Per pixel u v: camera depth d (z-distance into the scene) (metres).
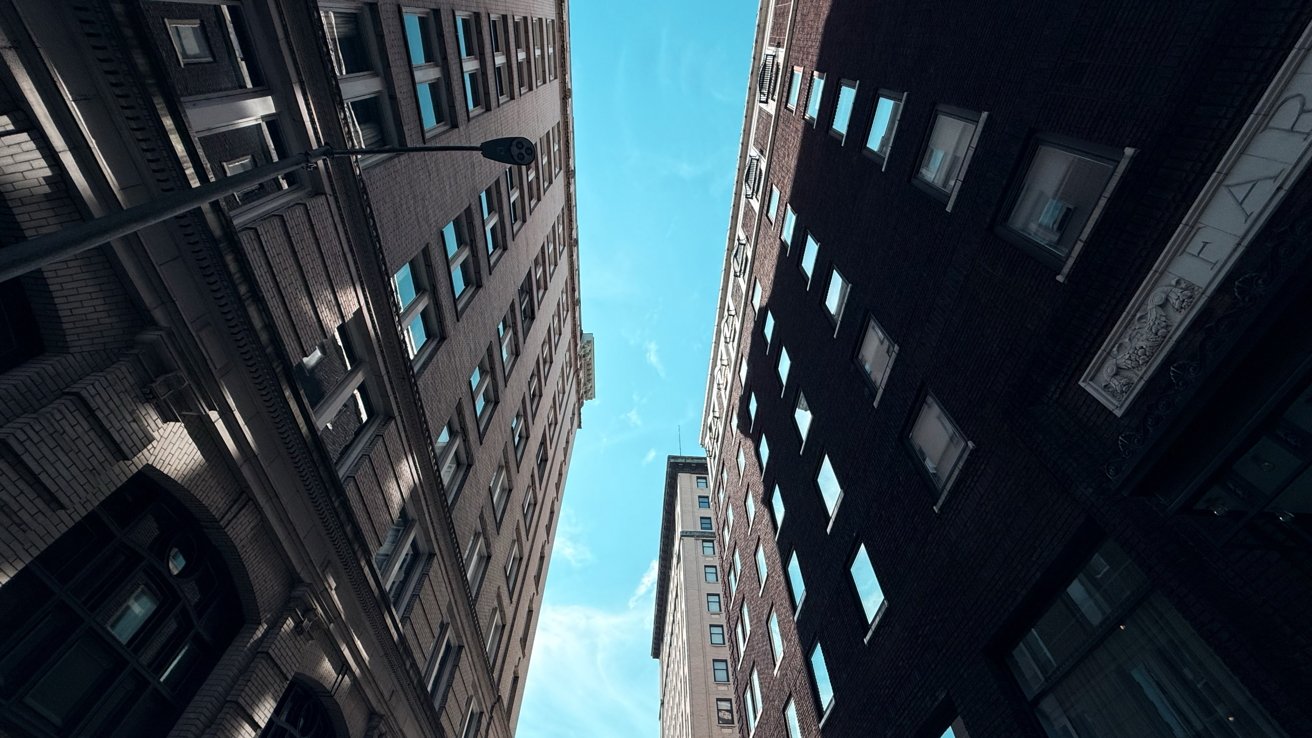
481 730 23.95
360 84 13.26
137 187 7.46
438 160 16.80
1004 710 8.84
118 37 6.98
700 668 57.06
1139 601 7.04
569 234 41.91
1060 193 8.60
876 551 13.94
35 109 6.36
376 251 12.70
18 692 6.94
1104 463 6.82
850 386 16.14
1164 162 6.67
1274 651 5.12
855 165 16.77
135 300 7.69
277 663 10.46
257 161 10.34
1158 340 6.37
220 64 9.53
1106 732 7.25
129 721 8.43
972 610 9.96
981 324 10.16
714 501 41.16
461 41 19.27
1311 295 4.35
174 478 8.36
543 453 36.66
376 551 13.98
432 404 16.95
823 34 19.98
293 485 10.66
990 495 9.56
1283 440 4.47
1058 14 8.74
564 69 36.34
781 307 23.77
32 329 7.04
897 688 12.48
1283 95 5.33
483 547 24.19
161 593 8.88
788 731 20.94
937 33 12.51
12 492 6.24
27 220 6.40
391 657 14.40
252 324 9.09
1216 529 5.26
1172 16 6.68
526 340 29.80
